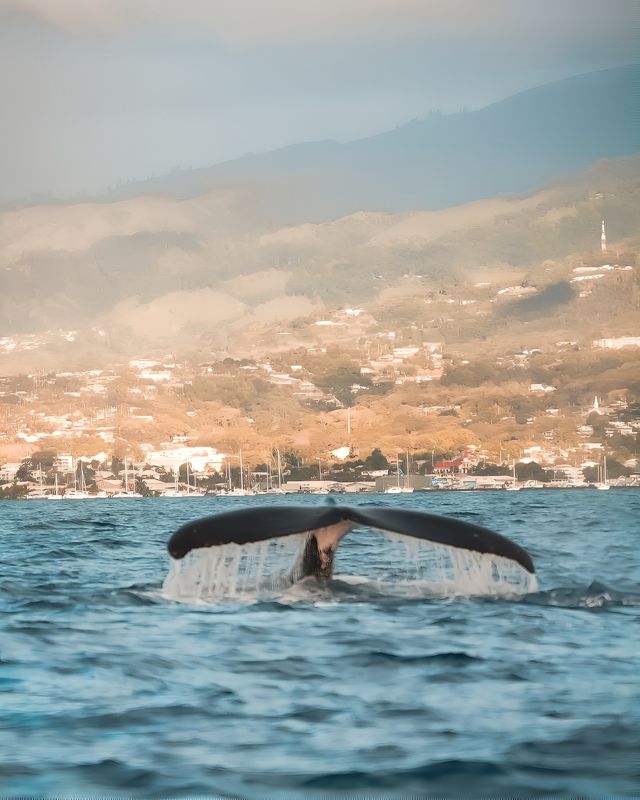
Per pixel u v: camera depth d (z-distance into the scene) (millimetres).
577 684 26938
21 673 28375
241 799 18406
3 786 19047
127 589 44688
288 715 23969
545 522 127250
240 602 39562
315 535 43188
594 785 18938
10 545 89375
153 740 21922
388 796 18547
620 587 44094
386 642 32281
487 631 34094
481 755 20766
